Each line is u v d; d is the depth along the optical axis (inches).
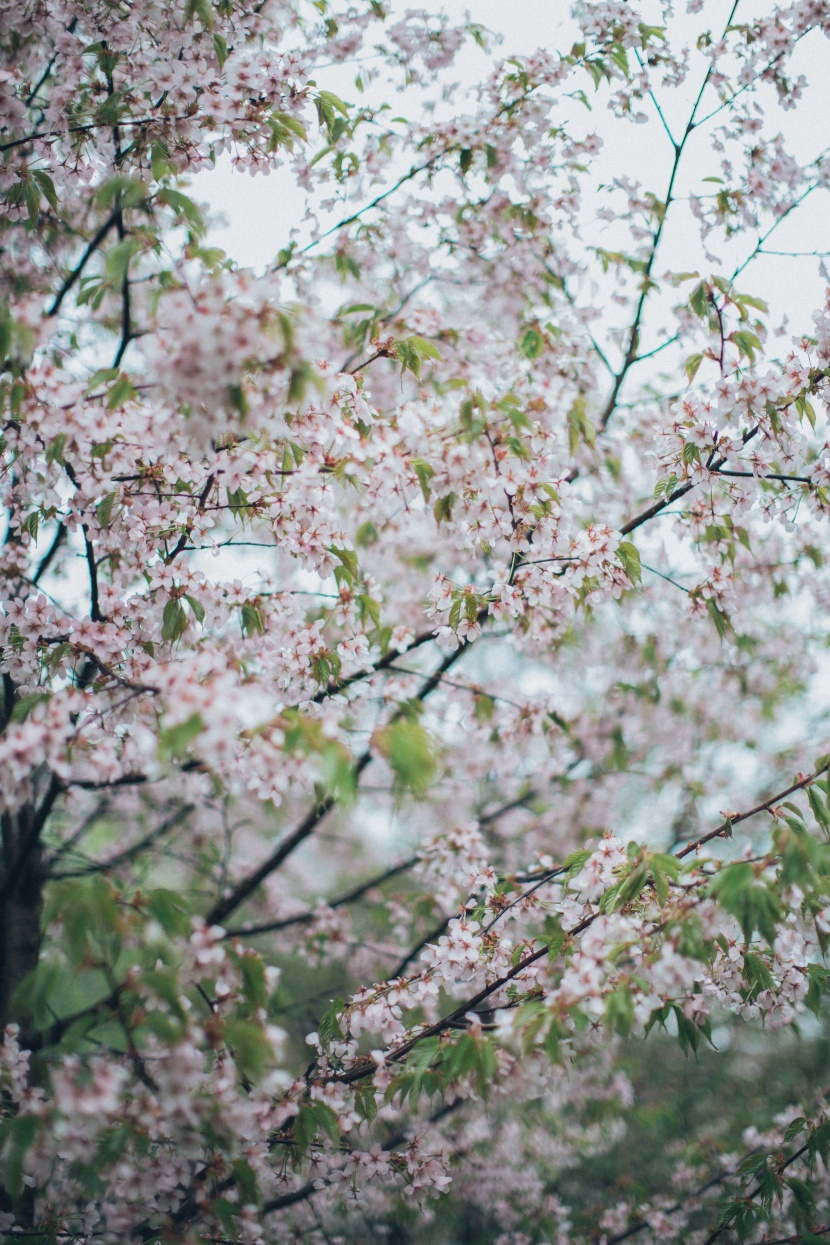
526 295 190.2
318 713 124.7
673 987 88.7
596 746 236.8
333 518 118.8
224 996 92.1
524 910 128.6
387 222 179.0
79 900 75.1
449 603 131.3
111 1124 85.4
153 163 122.9
